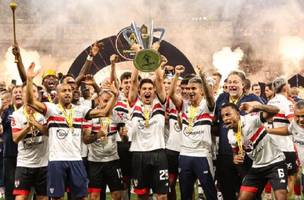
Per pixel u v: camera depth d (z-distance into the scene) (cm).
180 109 1040
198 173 979
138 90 1020
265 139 873
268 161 874
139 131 1003
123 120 1059
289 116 1105
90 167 1046
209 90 962
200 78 991
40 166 973
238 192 971
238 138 871
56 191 927
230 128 876
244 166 936
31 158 971
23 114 977
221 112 884
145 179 1006
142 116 1004
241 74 980
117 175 1046
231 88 970
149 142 1001
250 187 884
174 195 1091
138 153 1002
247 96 970
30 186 980
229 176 966
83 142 1014
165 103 1020
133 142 1012
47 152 977
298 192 1208
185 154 988
